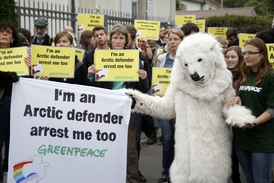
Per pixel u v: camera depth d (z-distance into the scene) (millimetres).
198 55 4082
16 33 5141
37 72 5035
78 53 6453
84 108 4355
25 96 4301
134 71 5133
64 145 4355
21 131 4301
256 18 29203
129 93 4414
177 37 5766
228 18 28625
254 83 4180
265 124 4113
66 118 4340
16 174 4312
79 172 4379
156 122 7801
